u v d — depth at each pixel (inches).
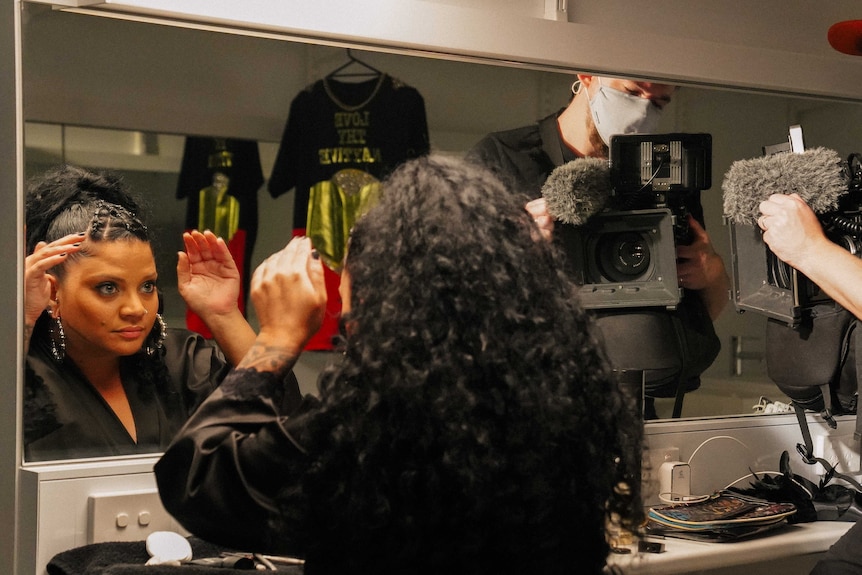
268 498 35.1
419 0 59.6
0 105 50.8
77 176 51.4
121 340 52.9
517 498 28.5
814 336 70.5
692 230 69.6
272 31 56.1
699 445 70.4
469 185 31.5
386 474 28.2
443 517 28.1
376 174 59.7
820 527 66.4
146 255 53.5
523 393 28.7
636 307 67.7
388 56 59.6
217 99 55.1
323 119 58.2
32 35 49.9
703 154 69.4
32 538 50.0
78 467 51.0
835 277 66.2
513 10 65.5
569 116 65.6
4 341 50.8
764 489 69.6
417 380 28.2
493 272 29.7
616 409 31.4
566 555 30.0
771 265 71.3
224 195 55.6
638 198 67.5
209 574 42.1
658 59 67.7
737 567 71.5
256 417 37.9
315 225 57.9
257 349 41.1
